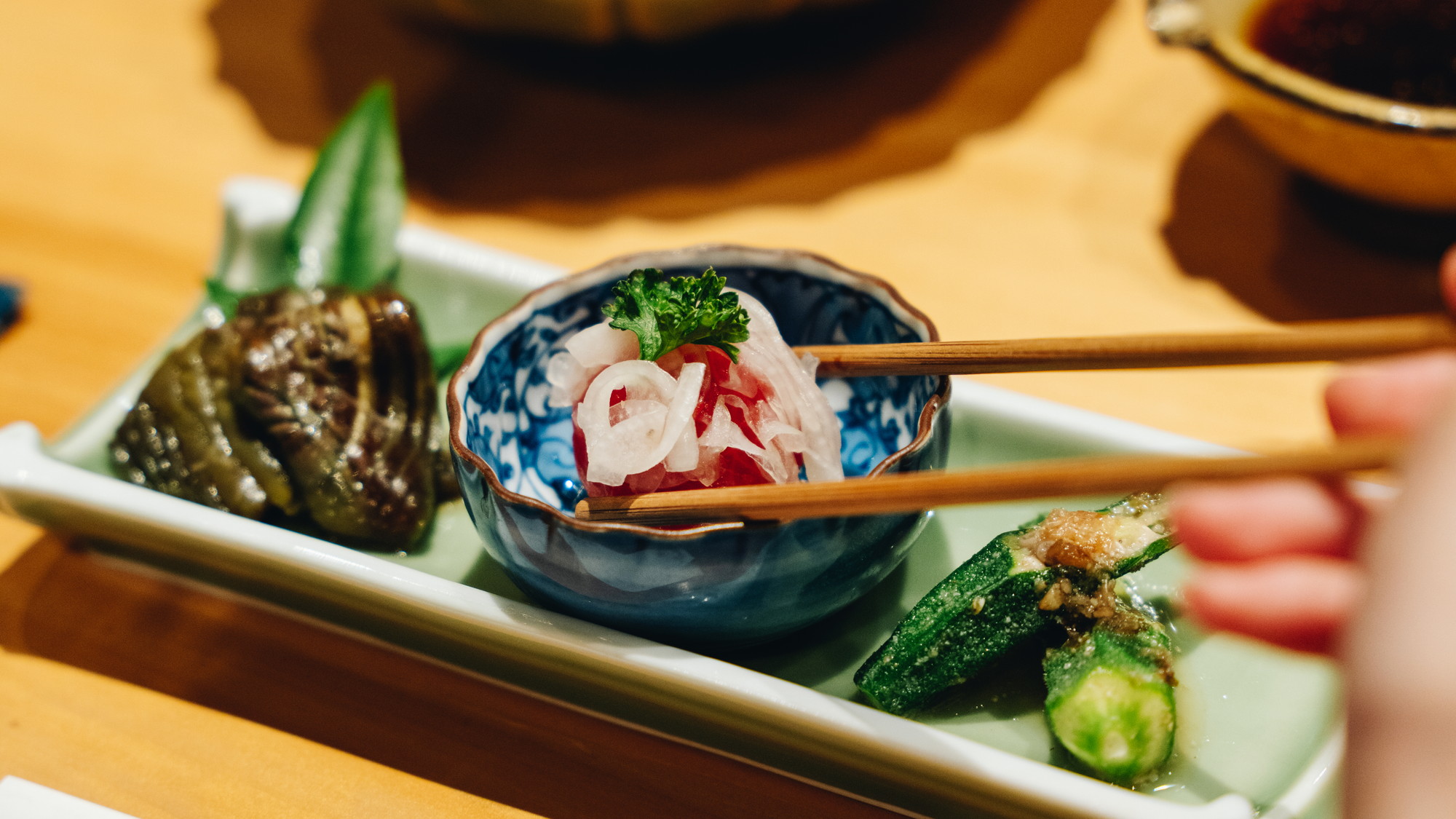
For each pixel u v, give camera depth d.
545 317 0.45
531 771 0.42
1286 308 0.50
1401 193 0.49
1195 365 0.39
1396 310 0.50
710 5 0.53
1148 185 0.54
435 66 0.60
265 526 0.43
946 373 0.42
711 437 0.42
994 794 0.40
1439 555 0.22
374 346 0.46
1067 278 0.52
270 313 0.47
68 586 0.46
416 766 0.42
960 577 0.43
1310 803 0.40
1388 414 0.38
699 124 0.57
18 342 0.51
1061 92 0.57
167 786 0.42
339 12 0.64
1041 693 0.42
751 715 0.41
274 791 0.42
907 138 0.56
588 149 0.57
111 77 0.61
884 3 0.59
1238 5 0.51
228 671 0.44
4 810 0.41
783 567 0.40
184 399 0.46
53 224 0.55
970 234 0.53
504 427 0.45
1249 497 0.37
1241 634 0.37
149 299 0.52
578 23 0.54
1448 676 0.21
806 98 0.58
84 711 0.43
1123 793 0.39
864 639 0.43
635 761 0.42
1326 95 0.47
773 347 0.43
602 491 0.42
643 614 0.41
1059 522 0.42
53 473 0.44
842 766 0.41
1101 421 0.45
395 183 0.50
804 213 0.54
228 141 0.57
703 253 0.45
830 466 0.42
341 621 0.44
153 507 0.44
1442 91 0.48
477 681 0.44
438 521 0.46
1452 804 0.21
